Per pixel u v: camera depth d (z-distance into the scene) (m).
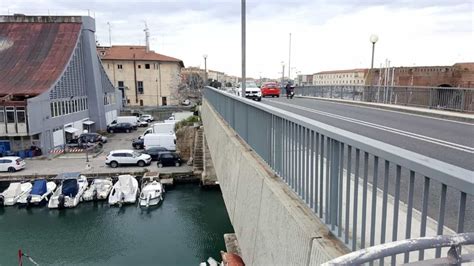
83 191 26.62
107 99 54.06
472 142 8.60
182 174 30.25
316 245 3.02
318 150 3.54
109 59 68.44
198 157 30.97
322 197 3.42
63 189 25.83
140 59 69.50
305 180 3.86
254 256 4.96
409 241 1.62
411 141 8.72
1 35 45.19
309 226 3.35
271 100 28.08
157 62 70.31
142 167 32.03
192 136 35.22
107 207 25.56
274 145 5.07
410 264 1.68
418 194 4.71
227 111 10.70
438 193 4.74
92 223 23.05
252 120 6.59
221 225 22.84
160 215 24.31
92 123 46.94
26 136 34.25
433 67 32.75
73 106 43.16
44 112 35.44
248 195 5.62
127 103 70.19
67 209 25.06
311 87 36.44
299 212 3.67
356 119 13.55
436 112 15.32
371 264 2.53
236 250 11.46
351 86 27.22
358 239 3.12
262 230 4.62
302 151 3.94
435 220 3.66
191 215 24.23
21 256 18.08
